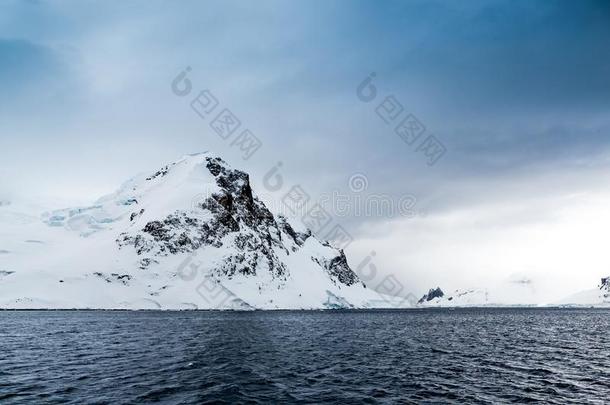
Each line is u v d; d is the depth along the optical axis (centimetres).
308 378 3597
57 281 18412
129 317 12600
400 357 5025
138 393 2928
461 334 8675
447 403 2830
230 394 2938
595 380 3659
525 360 4850
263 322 11156
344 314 18875
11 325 8981
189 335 7188
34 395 2839
